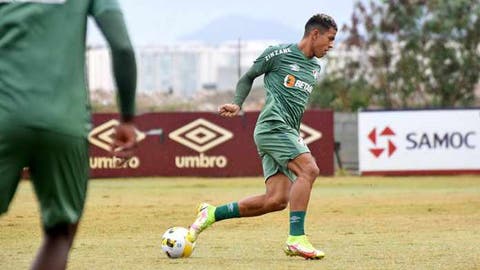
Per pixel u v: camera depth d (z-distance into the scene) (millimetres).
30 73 13414
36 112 13297
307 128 65438
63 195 13805
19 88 13352
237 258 25016
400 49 100812
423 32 100188
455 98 99812
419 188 55312
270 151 24891
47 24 13578
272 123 24844
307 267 23203
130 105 13680
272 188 25250
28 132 13289
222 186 57281
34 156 13500
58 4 13641
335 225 34344
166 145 65625
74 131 13523
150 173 65562
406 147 66500
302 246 24594
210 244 28281
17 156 13445
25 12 13523
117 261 24516
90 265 23750
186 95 127062
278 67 24953
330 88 101875
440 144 66500
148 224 35031
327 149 65562
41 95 13383
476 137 66375
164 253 26156
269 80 25078
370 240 29422
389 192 51938
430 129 66375
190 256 25328
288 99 24875
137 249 27250
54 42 13562
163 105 113938
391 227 33531
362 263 23938
